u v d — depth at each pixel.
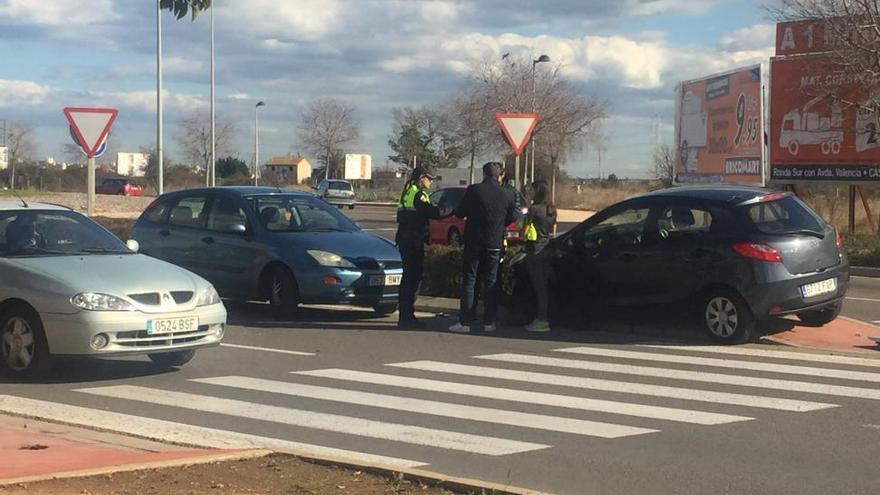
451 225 25.69
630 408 8.45
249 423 7.86
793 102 27.75
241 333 12.52
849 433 7.59
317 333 12.55
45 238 10.11
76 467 6.21
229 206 14.27
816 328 12.52
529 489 6.13
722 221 11.55
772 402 8.70
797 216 11.76
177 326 9.36
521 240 12.64
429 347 11.55
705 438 7.44
